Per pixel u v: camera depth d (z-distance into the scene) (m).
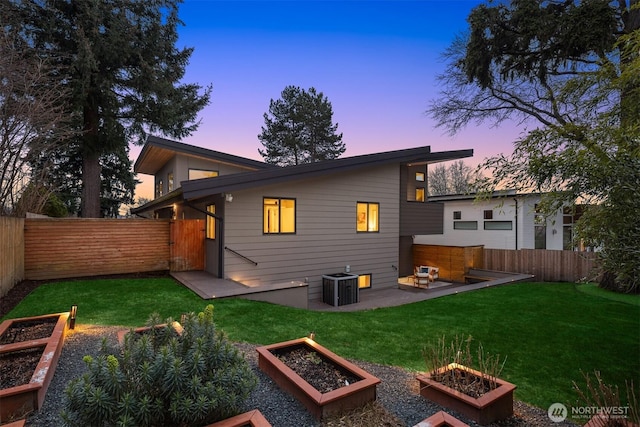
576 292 8.39
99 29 9.96
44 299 5.69
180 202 9.09
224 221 7.50
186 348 2.30
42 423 2.29
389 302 7.52
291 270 8.47
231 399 2.08
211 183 6.89
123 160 19.00
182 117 12.41
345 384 2.77
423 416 2.54
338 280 8.11
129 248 8.12
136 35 10.83
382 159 9.60
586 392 3.17
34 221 7.13
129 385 1.94
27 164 7.86
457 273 12.66
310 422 2.41
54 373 3.02
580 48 6.76
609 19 6.21
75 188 17.33
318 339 4.35
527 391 3.15
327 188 9.12
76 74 9.68
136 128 11.62
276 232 8.26
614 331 5.05
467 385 2.76
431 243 16.55
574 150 2.52
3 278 5.60
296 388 2.71
